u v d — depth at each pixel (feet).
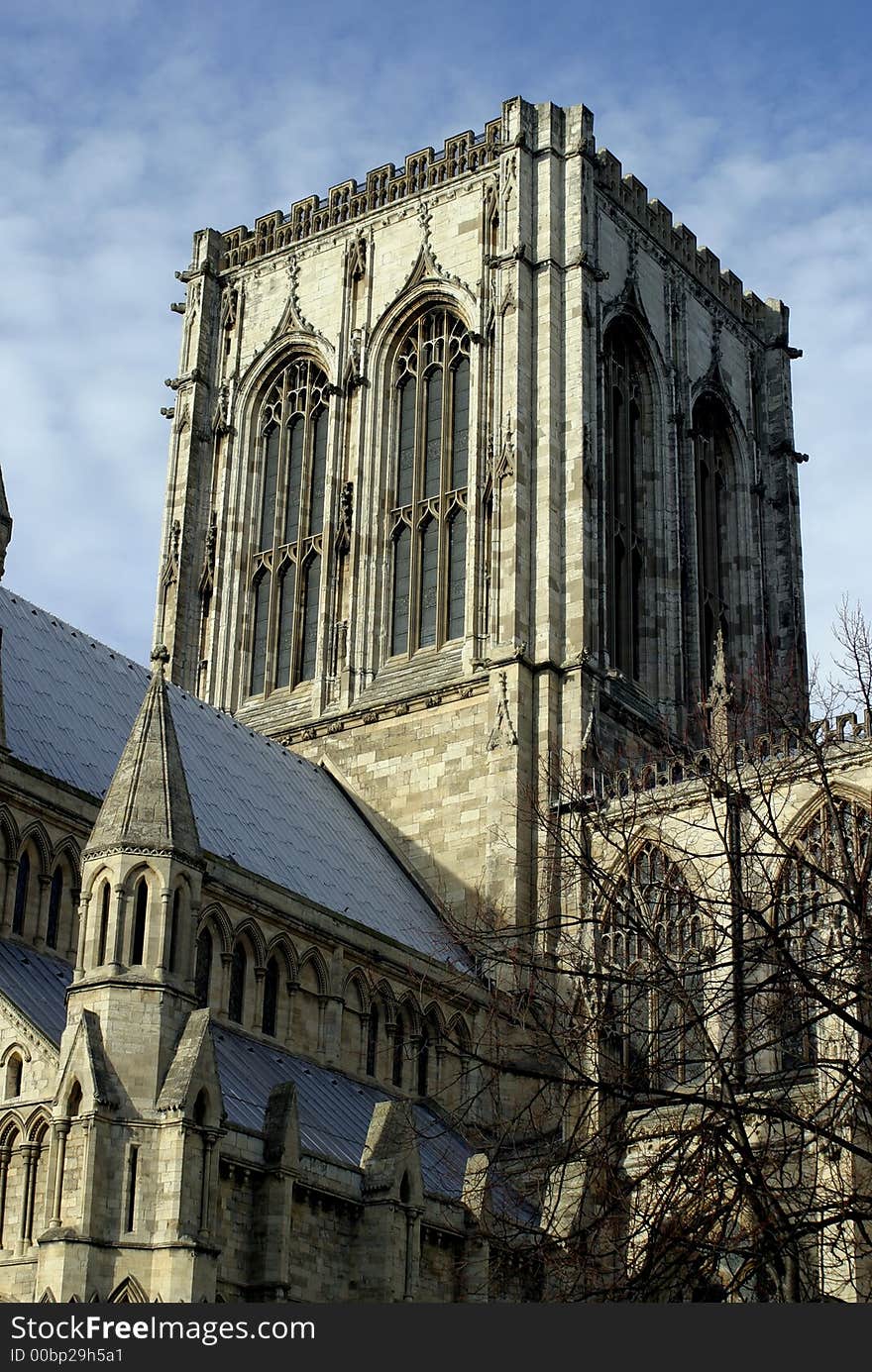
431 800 425.69
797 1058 224.74
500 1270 241.14
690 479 488.85
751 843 215.72
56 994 289.53
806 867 211.82
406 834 425.69
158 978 261.24
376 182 494.59
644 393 487.61
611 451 470.80
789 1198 196.13
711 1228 195.31
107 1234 245.65
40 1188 252.21
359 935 357.41
